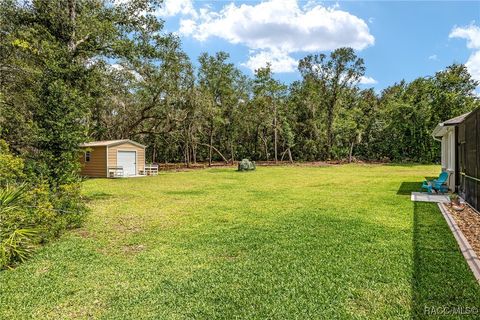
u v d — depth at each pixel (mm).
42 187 5758
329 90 34688
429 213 7023
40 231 5121
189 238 5426
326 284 3449
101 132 24031
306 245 4863
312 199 9492
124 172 20953
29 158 7102
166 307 3045
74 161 7746
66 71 8539
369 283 3447
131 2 11164
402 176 17094
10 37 8531
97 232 5934
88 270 4016
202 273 3857
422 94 30641
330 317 2789
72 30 10000
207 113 27234
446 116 28188
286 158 37188
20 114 7820
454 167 10180
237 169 25234
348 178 16391
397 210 7434
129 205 8953
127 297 3258
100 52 10711
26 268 4121
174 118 25406
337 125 33688
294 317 2805
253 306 3023
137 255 4578
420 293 3182
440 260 4070
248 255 4484
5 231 4473
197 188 13117
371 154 34219
